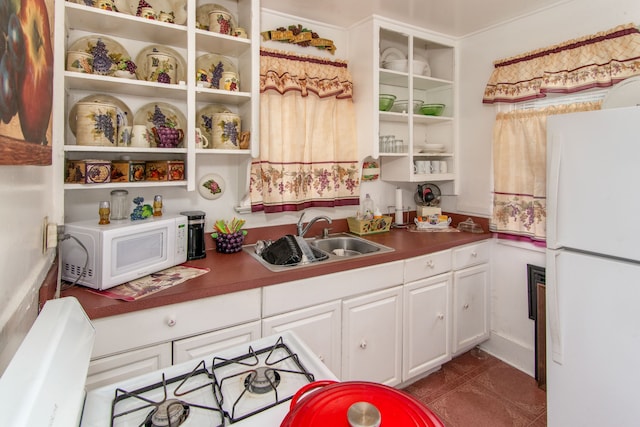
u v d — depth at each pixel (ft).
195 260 5.64
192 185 5.26
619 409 4.59
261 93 6.51
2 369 1.79
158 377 2.53
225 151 5.64
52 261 3.65
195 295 4.29
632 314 4.44
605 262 4.67
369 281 5.91
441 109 8.23
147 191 5.80
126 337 3.93
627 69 5.56
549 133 5.27
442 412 6.09
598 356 4.78
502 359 7.75
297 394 2.10
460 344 7.41
